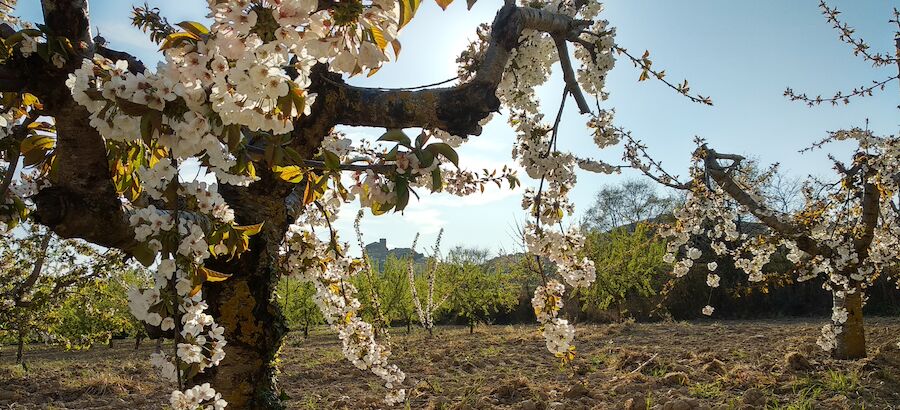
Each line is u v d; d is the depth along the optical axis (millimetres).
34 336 8484
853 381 6898
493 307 23141
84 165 1807
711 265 8359
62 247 7688
